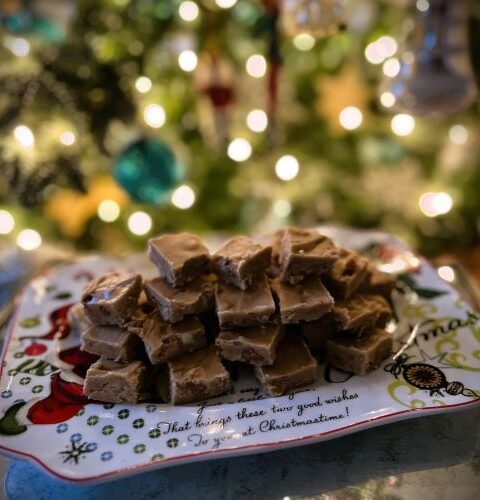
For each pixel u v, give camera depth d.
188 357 0.27
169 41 0.43
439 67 0.36
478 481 0.23
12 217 0.50
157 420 0.25
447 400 0.25
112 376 0.26
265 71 0.46
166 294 0.28
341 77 0.49
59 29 0.41
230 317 0.27
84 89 0.40
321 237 0.30
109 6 0.40
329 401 0.26
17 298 0.35
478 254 0.52
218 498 0.23
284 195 0.49
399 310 0.31
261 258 0.28
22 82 0.38
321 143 0.50
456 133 0.51
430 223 0.52
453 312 0.31
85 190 0.42
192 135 0.49
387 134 0.50
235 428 0.24
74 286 0.35
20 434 0.24
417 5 0.37
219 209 0.51
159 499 0.23
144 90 0.43
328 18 0.34
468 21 0.41
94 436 0.24
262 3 0.38
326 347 0.28
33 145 0.39
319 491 0.23
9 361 0.29
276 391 0.26
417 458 0.24
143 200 0.42
